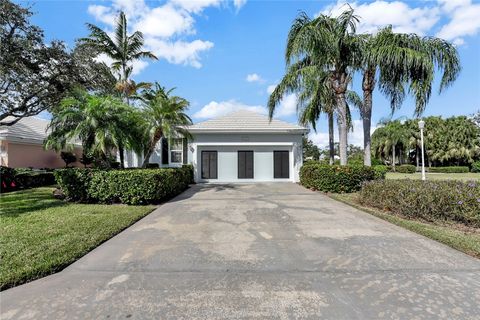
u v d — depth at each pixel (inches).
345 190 455.2
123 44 703.7
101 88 660.1
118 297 123.1
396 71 427.8
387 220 266.4
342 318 106.6
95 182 361.4
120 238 211.6
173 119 511.5
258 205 351.9
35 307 115.5
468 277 140.3
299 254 174.6
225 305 115.8
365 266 155.1
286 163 710.5
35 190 504.1
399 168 1323.8
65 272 150.6
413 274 144.3
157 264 159.8
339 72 463.5
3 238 203.5
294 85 488.4
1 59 503.8
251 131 676.7
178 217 283.7
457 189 258.1
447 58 419.8
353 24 445.1
